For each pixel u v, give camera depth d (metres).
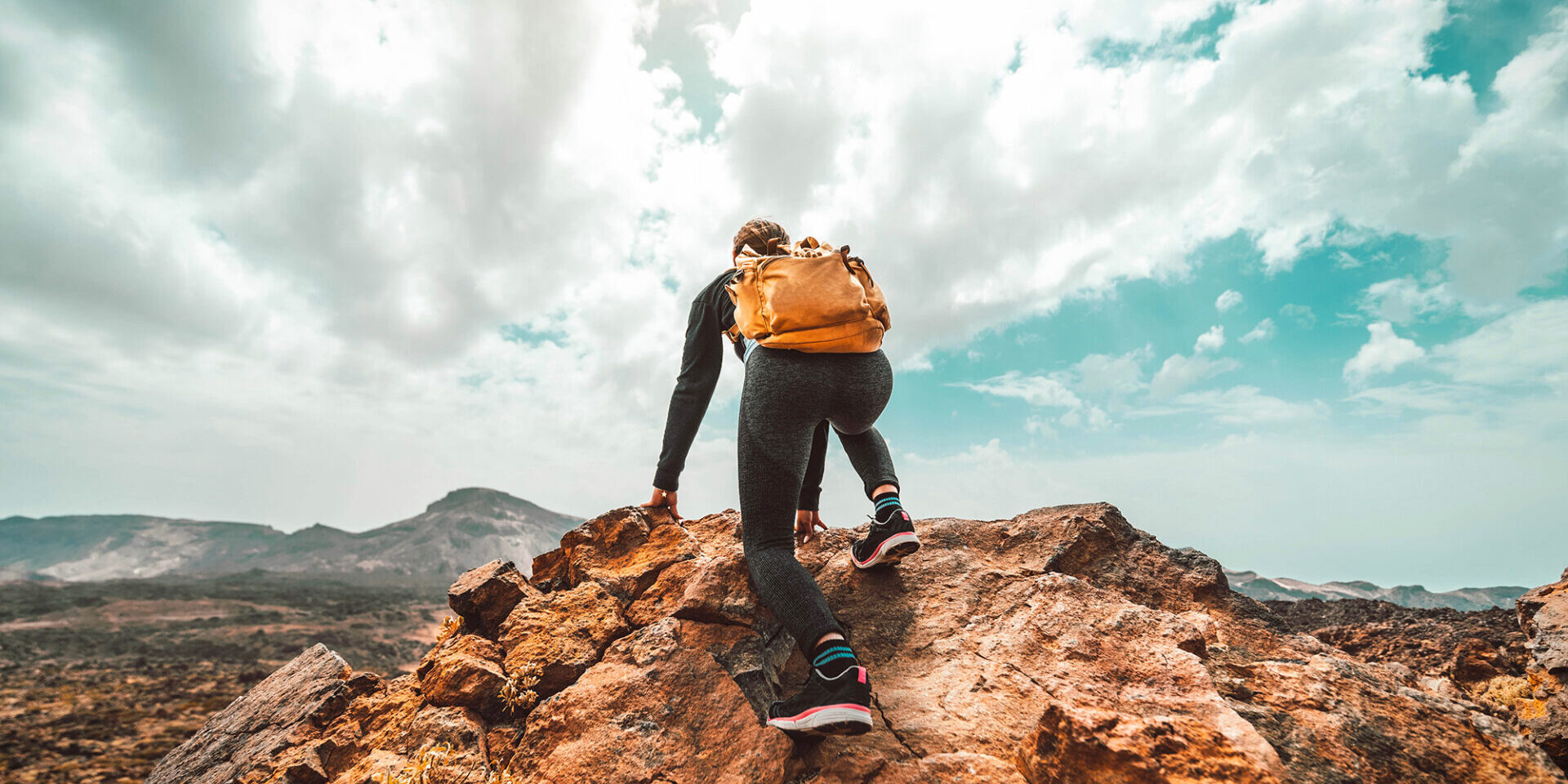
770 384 2.27
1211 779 1.61
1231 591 2.68
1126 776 1.66
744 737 2.21
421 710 2.54
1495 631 4.01
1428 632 4.27
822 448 3.04
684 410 3.19
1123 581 2.84
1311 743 1.85
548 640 2.76
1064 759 1.75
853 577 2.87
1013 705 2.18
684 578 2.96
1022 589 2.70
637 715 2.34
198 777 2.62
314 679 2.96
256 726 2.79
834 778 2.00
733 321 2.85
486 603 3.04
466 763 2.27
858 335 2.27
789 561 2.16
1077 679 2.21
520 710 2.53
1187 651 2.26
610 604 2.95
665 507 3.42
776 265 2.38
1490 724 1.90
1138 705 2.04
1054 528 3.13
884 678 2.46
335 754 2.52
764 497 2.24
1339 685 2.07
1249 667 2.22
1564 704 2.53
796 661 2.64
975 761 1.91
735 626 2.67
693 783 2.12
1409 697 2.02
